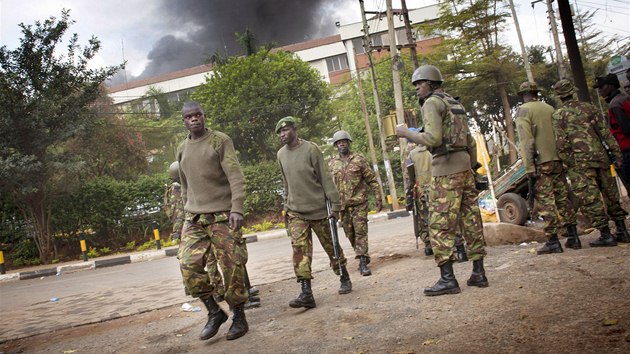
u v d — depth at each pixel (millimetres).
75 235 19953
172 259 15328
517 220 7789
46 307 8031
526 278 4449
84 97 19172
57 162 17844
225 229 4379
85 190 19969
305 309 4992
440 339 3295
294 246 5125
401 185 30688
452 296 4320
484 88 35031
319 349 3559
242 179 4422
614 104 5820
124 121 33125
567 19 9352
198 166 4395
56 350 4836
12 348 5238
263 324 4629
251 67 31719
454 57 35844
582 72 9250
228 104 30750
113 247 20500
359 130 35969
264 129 32062
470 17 34156
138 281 10164
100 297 8453
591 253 5055
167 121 41969
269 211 24797
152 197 21531
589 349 2703
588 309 3320
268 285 7090
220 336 4449
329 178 5379
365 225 6594
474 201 4578
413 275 5684
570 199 5512
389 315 4121
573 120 5402
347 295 5277
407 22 21172
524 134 5473
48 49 18359
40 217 18625
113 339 4969
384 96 37031
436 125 4398
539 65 35344
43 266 17719
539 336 3014
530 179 5590
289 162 5316
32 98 17969
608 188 5430
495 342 3051
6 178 16734
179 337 4656
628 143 5789
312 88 33500
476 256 4512
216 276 6156
